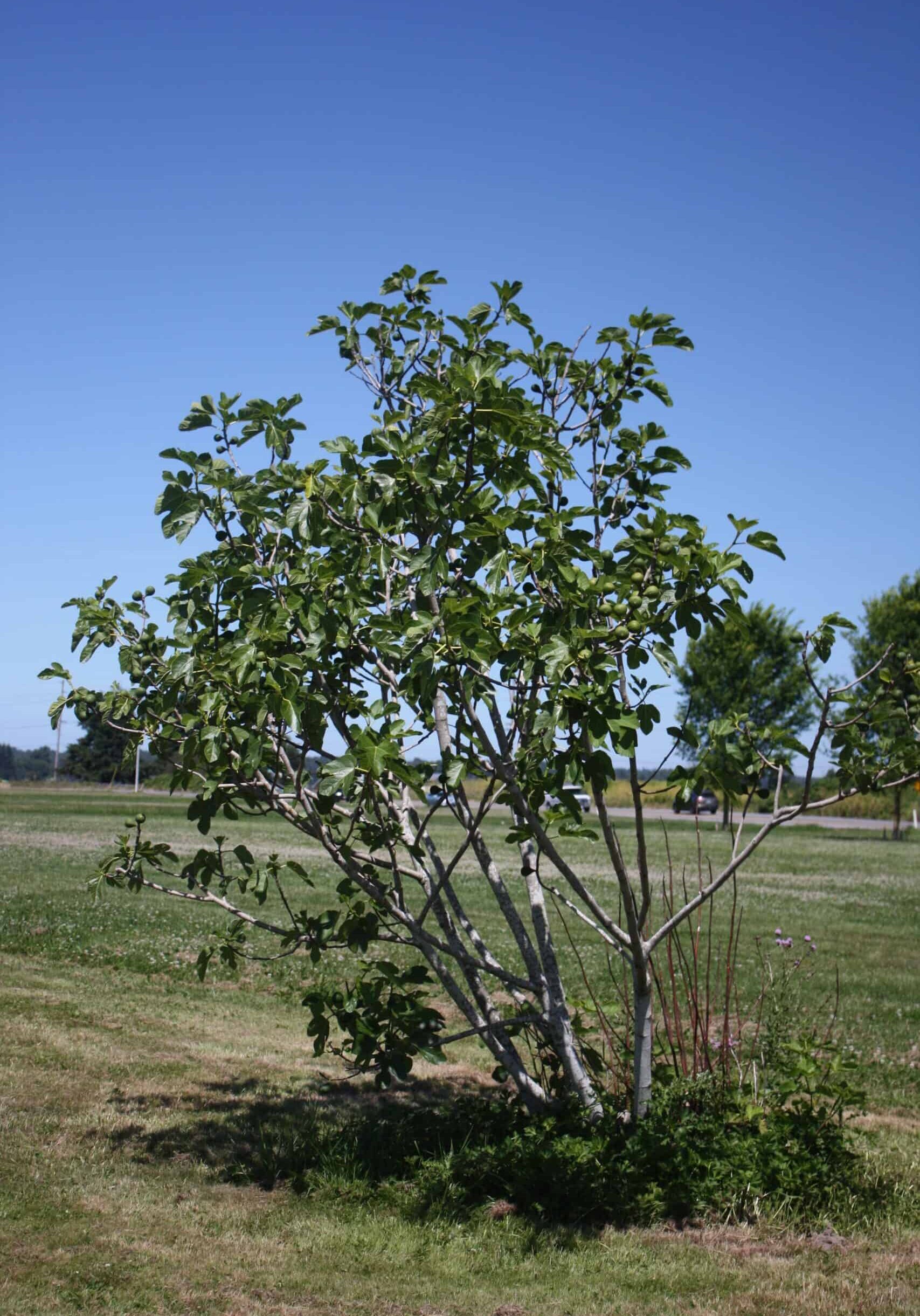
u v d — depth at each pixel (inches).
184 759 223.6
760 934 583.8
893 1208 222.5
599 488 247.1
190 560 243.6
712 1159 221.8
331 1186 225.9
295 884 752.3
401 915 234.4
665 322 243.1
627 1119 233.6
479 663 194.9
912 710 216.4
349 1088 302.7
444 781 201.9
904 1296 181.3
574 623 206.1
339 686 239.5
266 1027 370.3
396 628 201.2
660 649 201.5
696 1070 248.4
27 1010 368.2
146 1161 238.8
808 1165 223.3
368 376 271.1
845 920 666.8
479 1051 351.6
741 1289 183.6
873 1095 307.9
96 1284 176.9
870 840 1603.1
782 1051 267.3
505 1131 241.3
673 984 258.4
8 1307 165.9
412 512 221.3
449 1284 184.1
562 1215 214.4
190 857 886.4
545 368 253.9
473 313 261.6
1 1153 235.3
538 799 209.2
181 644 239.5
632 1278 187.2
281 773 244.4
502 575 204.7
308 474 224.5
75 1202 212.2
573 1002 275.0
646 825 1563.7
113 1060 316.5
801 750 219.3
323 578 220.7
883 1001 432.5
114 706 246.7
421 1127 251.8
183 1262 187.9
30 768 5615.2
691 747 212.5
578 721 198.1
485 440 211.2
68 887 687.7
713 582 203.2
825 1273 190.9
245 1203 218.7
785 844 1400.1
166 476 233.0
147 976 439.8
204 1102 283.3
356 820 234.1
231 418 236.8
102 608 253.6
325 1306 173.9
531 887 247.1
